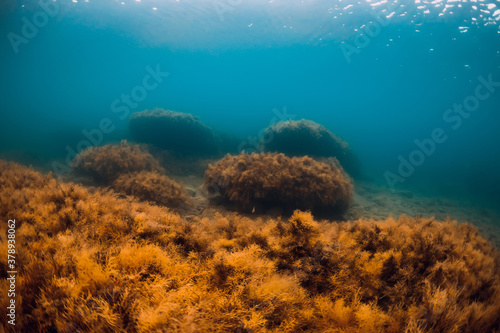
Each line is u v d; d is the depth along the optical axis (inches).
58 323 51.9
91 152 353.4
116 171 328.2
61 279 59.9
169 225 106.4
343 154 538.6
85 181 329.7
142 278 66.3
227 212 279.3
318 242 88.7
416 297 73.2
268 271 72.1
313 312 62.8
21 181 179.9
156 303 54.6
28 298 60.9
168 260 71.6
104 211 116.9
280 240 95.9
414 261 95.8
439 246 104.0
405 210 359.9
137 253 71.7
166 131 574.2
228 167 313.9
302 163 308.0
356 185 477.7
